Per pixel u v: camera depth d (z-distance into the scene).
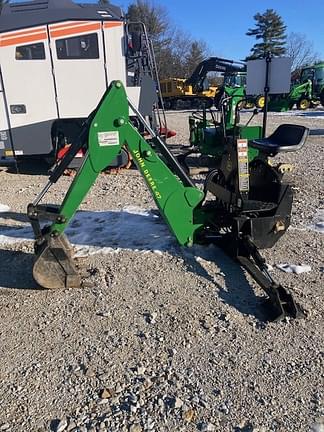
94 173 3.74
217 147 8.72
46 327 3.27
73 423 2.38
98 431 2.33
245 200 4.01
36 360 2.91
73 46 8.04
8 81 8.05
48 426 2.38
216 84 37.84
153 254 4.48
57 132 8.49
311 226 5.24
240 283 3.86
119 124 3.74
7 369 2.83
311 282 3.83
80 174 3.69
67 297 3.69
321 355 2.88
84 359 2.90
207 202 4.56
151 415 2.43
